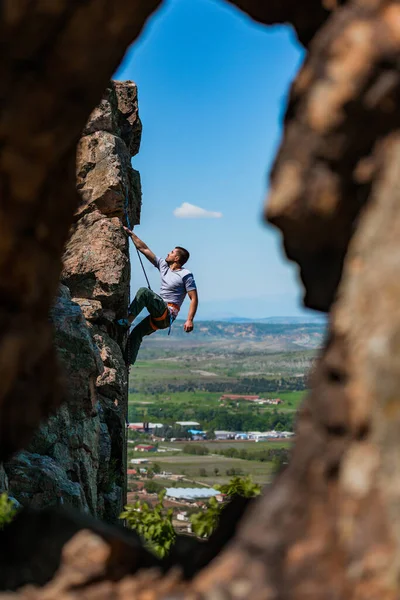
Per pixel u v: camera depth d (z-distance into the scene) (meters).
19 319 4.02
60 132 3.84
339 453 3.51
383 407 3.36
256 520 3.60
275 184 3.83
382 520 3.31
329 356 3.62
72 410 10.23
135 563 3.98
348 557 3.35
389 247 3.46
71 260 12.27
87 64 3.82
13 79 3.68
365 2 3.69
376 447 3.38
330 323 3.72
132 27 4.04
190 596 3.57
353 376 3.49
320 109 3.67
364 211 3.68
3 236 3.83
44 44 3.68
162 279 11.97
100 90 4.13
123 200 12.59
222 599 3.44
